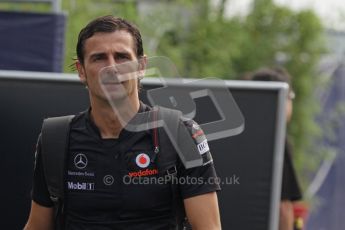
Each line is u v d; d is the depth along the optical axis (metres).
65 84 9.67
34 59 14.87
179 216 7.22
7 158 9.77
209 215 7.09
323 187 24.00
